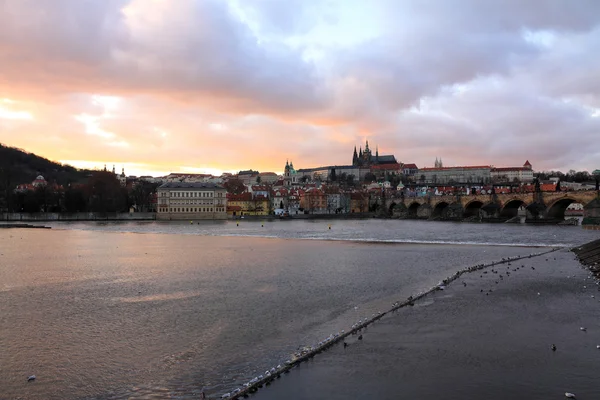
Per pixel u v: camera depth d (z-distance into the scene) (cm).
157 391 3341
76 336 4569
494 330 4634
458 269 8669
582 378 3497
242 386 3384
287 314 5334
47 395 3291
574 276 7594
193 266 9325
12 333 4666
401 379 3500
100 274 8325
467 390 3322
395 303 5806
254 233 19850
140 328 4819
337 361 3850
